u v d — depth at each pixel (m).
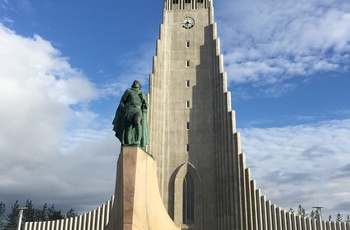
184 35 55.78
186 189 49.25
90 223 47.88
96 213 48.12
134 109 21.62
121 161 20.39
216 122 50.72
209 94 52.72
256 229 44.38
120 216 19.16
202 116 51.88
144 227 19.45
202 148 50.50
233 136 48.44
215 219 47.19
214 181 48.84
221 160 48.62
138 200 19.44
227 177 47.34
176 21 56.56
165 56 54.88
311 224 42.97
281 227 43.81
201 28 55.88
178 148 50.91
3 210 92.88
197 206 47.91
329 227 42.44
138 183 19.69
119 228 18.92
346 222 42.16
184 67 54.28
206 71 53.81
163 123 51.97
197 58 54.56
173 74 54.09
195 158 50.22
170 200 48.72
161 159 50.34
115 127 22.00
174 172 49.88
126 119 21.47
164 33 55.88
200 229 46.97
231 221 45.38
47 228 48.22
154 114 51.56
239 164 46.94
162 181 49.50
